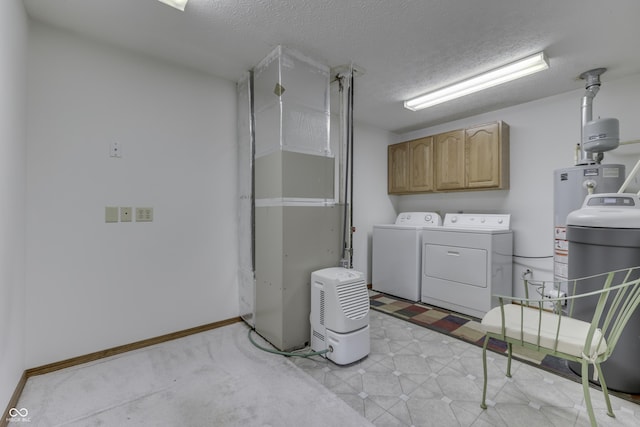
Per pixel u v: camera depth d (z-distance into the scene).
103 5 1.70
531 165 3.10
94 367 1.94
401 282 3.49
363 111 3.43
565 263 2.48
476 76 2.56
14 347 1.57
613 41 2.02
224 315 2.67
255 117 2.48
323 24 1.89
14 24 1.50
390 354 2.14
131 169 2.19
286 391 1.70
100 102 2.06
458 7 1.72
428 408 1.56
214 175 2.61
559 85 2.71
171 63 2.38
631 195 1.70
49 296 1.88
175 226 2.39
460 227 3.23
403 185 4.00
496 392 1.69
